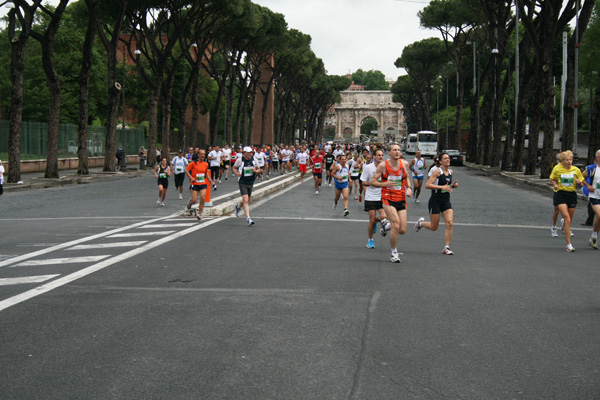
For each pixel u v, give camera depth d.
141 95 71.62
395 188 9.80
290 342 5.51
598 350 5.34
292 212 18.39
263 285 7.98
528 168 36.91
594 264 9.98
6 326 6.03
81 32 57.97
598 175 11.77
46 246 11.55
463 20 57.03
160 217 16.78
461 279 8.48
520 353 5.24
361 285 8.00
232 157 40.78
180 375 4.67
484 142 53.38
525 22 32.31
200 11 43.91
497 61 47.72
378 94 170.62
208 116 90.06
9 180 29.12
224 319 6.28
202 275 8.66
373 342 5.52
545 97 32.09
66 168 43.72
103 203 21.25
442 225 15.55
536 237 13.62
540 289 7.88
